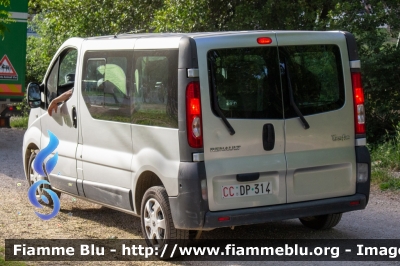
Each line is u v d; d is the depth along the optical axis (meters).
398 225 7.70
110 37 7.32
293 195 6.31
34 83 8.52
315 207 6.38
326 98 6.46
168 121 6.12
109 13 17.59
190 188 5.88
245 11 14.19
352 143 6.61
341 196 6.59
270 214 6.16
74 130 7.70
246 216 6.05
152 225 6.41
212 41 5.98
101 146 7.21
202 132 5.91
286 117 6.25
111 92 7.00
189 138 5.90
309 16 13.95
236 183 6.05
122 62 6.84
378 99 14.13
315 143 6.40
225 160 6.00
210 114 5.94
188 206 5.90
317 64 6.42
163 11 15.03
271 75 6.20
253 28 14.44
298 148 6.32
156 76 6.30
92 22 17.91
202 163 5.91
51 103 8.00
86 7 17.91
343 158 6.55
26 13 15.44
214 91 5.95
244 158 6.08
